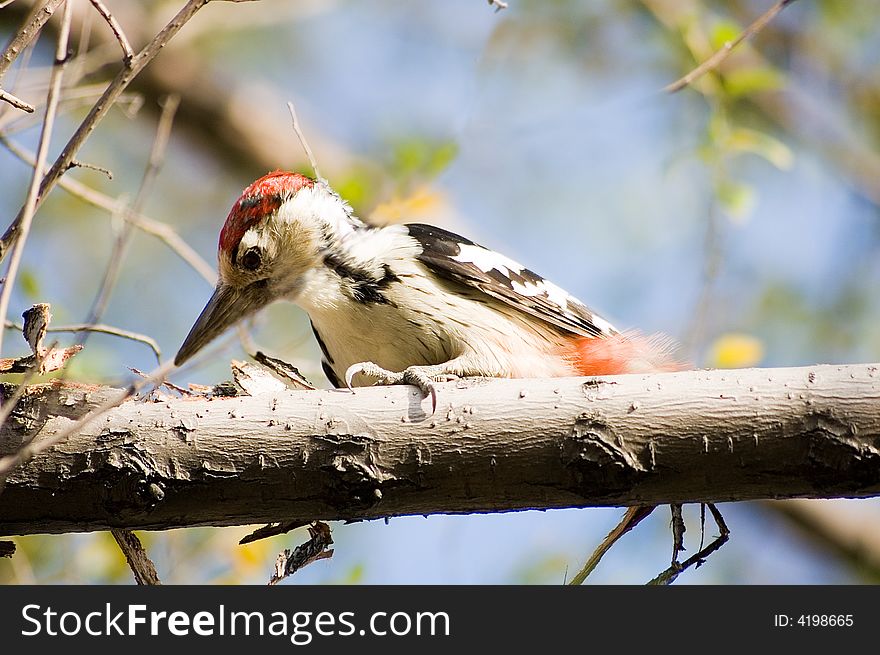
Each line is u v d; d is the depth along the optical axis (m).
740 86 13.45
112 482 7.02
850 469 6.78
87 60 12.94
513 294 9.78
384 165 13.99
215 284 10.55
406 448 7.07
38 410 7.14
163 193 16.36
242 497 7.09
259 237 9.95
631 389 7.06
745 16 17.67
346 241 9.89
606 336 10.08
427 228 10.25
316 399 7.23
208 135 16.81
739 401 6.92
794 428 6.83
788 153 13.16
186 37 16.14
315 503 7.12
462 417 7.08
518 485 7.08
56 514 7.09
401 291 9.61
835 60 17.83
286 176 10.45
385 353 9.79
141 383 6.90
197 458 7.04
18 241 6.36
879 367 6.93
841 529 16.38
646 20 16.81
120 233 9.27
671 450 6.93
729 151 13.22
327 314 9.80
